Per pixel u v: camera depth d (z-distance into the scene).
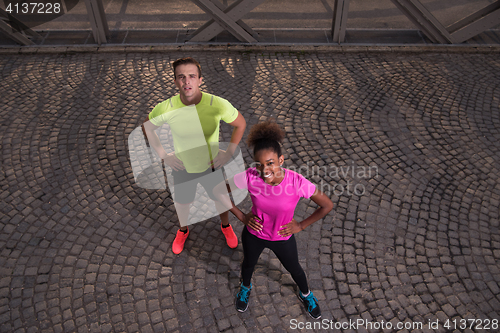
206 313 3.47
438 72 6.64
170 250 3.97
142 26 7.92
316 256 3.92
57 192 4.54
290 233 2.75
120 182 4.66
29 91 6.10
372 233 4.12
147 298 3.57
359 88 6.25
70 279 3.70
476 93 6.11
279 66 6.79
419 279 3.70
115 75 6.49
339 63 6.89
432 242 4.02
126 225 4.20
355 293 3.61
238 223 4.24
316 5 8.91
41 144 5.17
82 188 4.59
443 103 5.91
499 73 6.56
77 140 5.24
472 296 3.55
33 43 7.17
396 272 3.76
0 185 4.61
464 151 5.07
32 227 4.16
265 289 3.63
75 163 4.90
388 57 7.07
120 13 8.41
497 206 4.36
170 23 8.05
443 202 4.42
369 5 8.88
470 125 5.49
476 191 4.54
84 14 8.35
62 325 3.36
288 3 8.99
